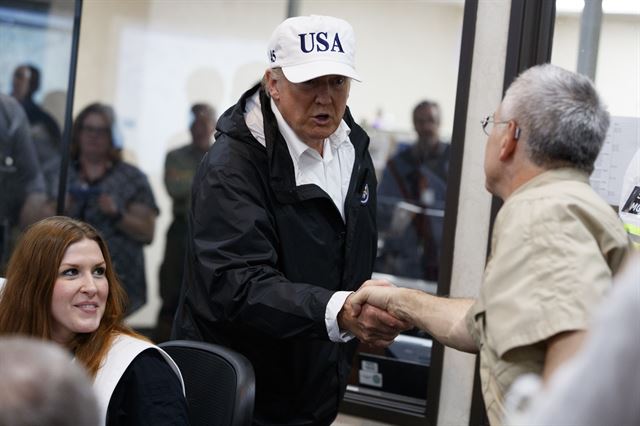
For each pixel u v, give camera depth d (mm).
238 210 2160
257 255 2150
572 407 921
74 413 839
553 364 1280
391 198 5219
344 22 2260
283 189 2207
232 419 2012
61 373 852
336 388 2400
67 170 3902
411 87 5758
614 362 897
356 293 2016
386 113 5973
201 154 4789
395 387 3002
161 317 4684
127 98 5109
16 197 4613
